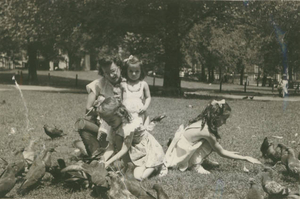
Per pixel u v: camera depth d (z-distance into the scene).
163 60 29.95
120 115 5.59
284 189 4.41
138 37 30.59
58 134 8.92
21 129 10.20
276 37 29.55
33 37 29.73
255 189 4.39
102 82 6.27
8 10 28.23
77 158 6.14
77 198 4.87
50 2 27.31
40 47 39.75
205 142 6.36
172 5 27.62
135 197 4.48
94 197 4.88
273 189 4.45
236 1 26.62
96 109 6.08
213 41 36.59
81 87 35.34
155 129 10.55
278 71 39.59
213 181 5.66
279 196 4.44
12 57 57.59
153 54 32.69
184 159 6.28
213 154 7.61
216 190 5.22
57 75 52.00
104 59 6.14
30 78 39.41
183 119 12.98
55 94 24.27
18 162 5.37
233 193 5.14
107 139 5.89
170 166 6.30
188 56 44.69
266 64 39.78
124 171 5.52
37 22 27.78
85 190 5.17
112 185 4.54
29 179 4.98
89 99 6.26
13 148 7.70
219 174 6.06
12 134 9.36
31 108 15.61
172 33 27.97
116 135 5.74
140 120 5.98
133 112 6.18
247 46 42.31
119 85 6.27
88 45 31.12
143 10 27.56
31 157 5.79
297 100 25.77
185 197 4.95
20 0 27.44
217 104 6.21
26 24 27.83
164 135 9.61
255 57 47.91
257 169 6.40
